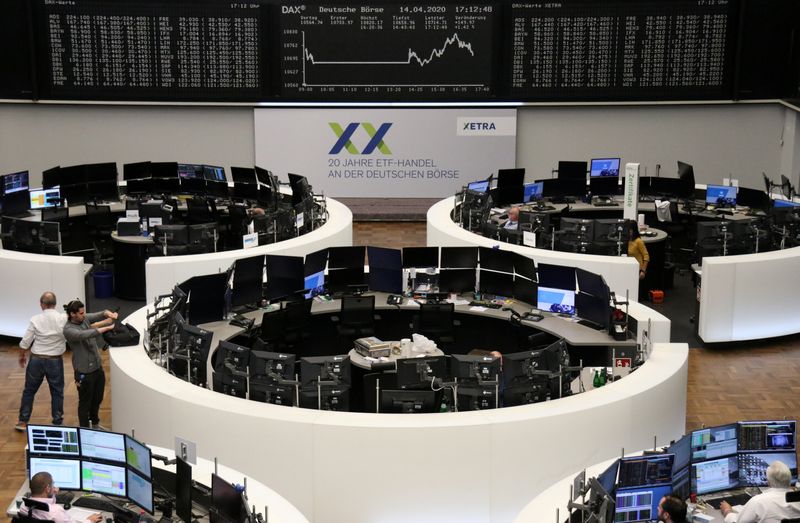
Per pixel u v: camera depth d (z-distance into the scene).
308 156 17.03
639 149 17.16
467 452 6.89
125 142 16.91
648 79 16.66
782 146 17.09
